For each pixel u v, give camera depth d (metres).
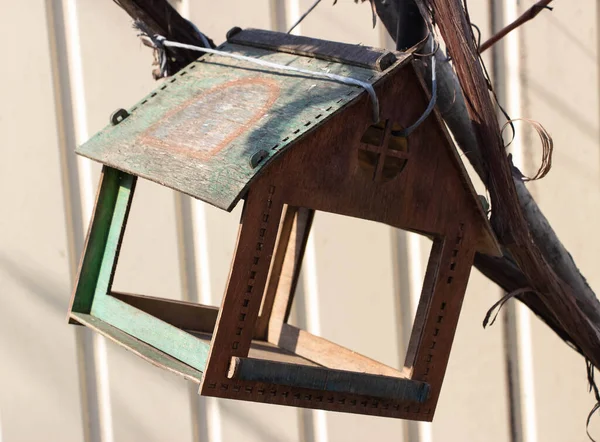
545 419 4.14
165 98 2.60
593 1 4.05
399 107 2.21
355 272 3.94
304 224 2.92
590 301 2.63
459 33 2.26
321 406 2.21
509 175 2.30
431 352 2.36
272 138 2.12
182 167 2.21
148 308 2.76
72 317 2.65
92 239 2.69
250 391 2.12
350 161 2.18
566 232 4.09
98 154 2.52
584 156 4.08
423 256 3.97
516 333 4.11
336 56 2.31
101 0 3.79
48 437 3.92
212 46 2.78
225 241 3.87
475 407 4.10
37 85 3.81
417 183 2.27
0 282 3.87
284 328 2.90
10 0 3.80
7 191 3.85
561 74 4.05
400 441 4.06
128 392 3.95
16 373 3.89
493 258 2.59
